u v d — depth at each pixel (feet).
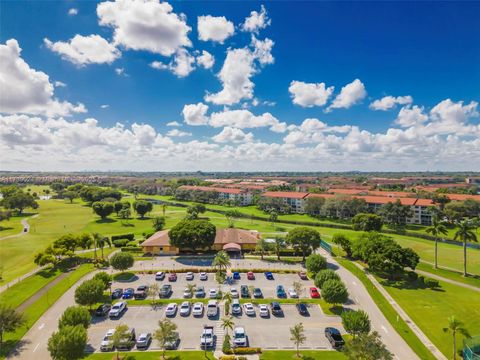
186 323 194.80
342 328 189.78
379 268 283.38
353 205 600.39
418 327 191.93
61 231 477.36
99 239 320.70
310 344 172.35
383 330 186.91
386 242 282.77
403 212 537.65
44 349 165.68
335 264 313.12
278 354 162.09
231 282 263.08
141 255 342.64
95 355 160.66
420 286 258.57
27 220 577.84
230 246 342.85
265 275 278.26
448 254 361.71
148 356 160.04
